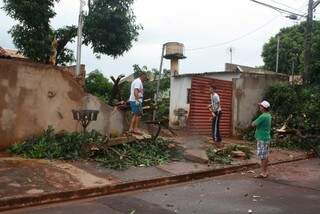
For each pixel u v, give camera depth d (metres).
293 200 8.45
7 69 10.20
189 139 14.74
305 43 19.52
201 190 9.08
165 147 12.24
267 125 10.70
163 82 24.75
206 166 11.16
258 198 8.53
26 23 18.25
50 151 10.11
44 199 7.48
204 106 16.69
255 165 12.23
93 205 7.52
